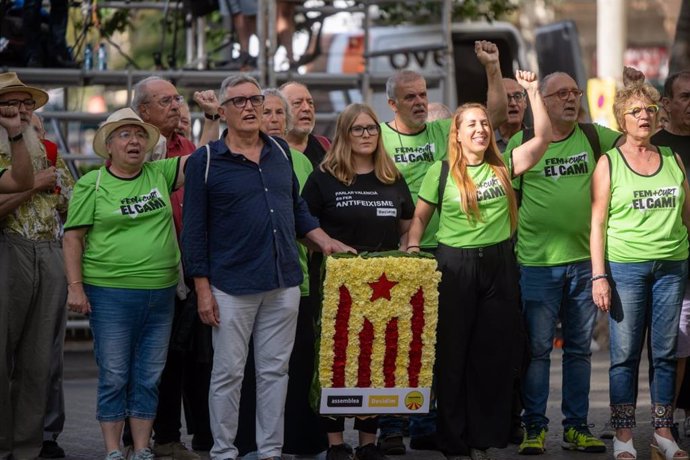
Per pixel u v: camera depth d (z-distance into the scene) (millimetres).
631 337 11016
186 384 11672
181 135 12094
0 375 10938
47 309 11172
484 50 11914
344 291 10234
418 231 11078
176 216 11477
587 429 11820
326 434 10992
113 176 10711
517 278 10992
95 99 23109
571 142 11797
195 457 11352
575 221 11680
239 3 17219
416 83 12094
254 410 10914
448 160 11000
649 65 48062
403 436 12820
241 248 10250
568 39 24297
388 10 21062
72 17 19891
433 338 10398
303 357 10930
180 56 24938
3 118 10648
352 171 10961
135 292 10625
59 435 12883
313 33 18094
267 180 10359
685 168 11711
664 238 10906
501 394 10844
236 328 10281
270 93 11516
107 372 10648
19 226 11062
